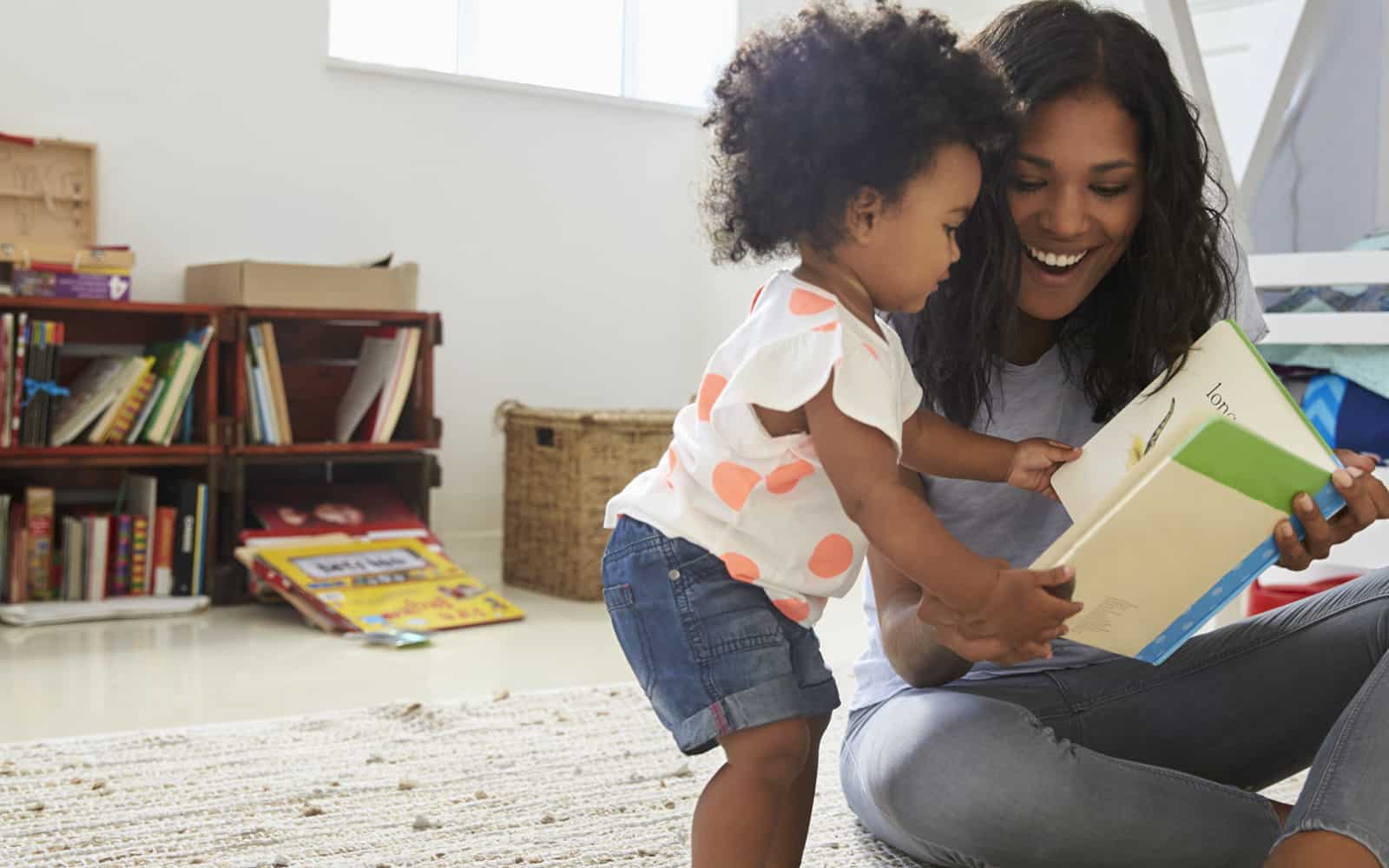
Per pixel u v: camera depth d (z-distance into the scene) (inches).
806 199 39.6
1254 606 95.0
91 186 125.0
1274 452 36.3
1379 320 77.1
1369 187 102.6
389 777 67.2
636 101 153.0
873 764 48.5
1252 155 99.0
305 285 123.0
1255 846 44.9
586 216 151.9
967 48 41.3
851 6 41.4
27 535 114.0
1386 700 37.3
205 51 130.4
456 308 144.7
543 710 81.3
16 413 111.6
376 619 109.0
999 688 50.6
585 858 55.5
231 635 107.0
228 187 132.3
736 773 41.1
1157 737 50.5
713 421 40.6
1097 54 42.4
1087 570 37.5
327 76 136.3
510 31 149.9
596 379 154.1
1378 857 34.5
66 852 55.9
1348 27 102.7
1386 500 37.8
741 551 41.0
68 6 124.3
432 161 142.4
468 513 146.1
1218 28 111.0
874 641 55.1
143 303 117.1
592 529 124.9
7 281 118.8
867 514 37.7
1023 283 45.8
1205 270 45.6
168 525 118.3
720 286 157.9
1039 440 45.2
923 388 48.0
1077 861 44.4
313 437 134.6
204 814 61.1
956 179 39.4
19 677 91.4
